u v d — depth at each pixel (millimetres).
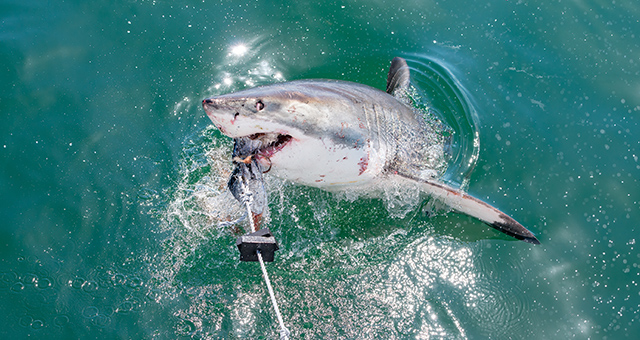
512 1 3756
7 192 2744
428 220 2789
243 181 2385
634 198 2883
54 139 2945
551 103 3285
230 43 3488
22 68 3186
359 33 3633
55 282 2496
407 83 3166
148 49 3377
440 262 2648
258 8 3654
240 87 3334
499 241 2725
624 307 2551
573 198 2883
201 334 2391
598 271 2650
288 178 2547
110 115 3076
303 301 2512
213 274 2568
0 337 2318
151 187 2830
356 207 2779
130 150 2957
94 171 2857
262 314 2465
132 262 2586
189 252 2621
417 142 2807
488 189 2918
